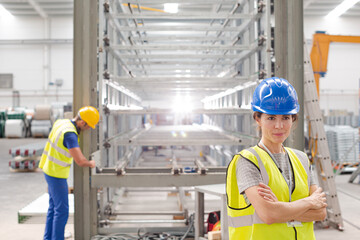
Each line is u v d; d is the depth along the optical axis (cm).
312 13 1856
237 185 139
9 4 1748
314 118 404
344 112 1836
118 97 470
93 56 328
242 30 425
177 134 528
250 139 385
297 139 332
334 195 390
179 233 344
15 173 746
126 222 357
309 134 419
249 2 394
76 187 324
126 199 492
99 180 321
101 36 328
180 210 425
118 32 438
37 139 1588
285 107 132
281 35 333
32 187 605
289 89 136
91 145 327
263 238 129
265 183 129
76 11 321
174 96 721
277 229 129
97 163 329
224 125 602
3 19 1909
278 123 133
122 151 547
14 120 1619
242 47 371
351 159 747
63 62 1944
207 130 632
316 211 129
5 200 515
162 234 340
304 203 123
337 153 748
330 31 1917
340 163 711
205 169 321
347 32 1927
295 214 121
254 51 389
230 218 140
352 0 1659
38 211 339
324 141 400
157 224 387
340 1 1686
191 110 379
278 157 138
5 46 1930
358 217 431
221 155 602
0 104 1945
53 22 1923
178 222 369
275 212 120
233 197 140
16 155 750
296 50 330
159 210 434
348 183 647
